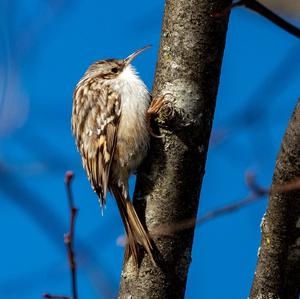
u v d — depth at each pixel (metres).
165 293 6.25
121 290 6.39
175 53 6.60
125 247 6.46
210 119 6.62
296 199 5.46
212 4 6.48
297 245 5.65
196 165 6.51
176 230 5.83
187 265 6.35
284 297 5.78
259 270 5.85
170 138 6.54
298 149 5.30
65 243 4.39
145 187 6.58
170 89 6.58
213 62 6.55
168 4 6.75
